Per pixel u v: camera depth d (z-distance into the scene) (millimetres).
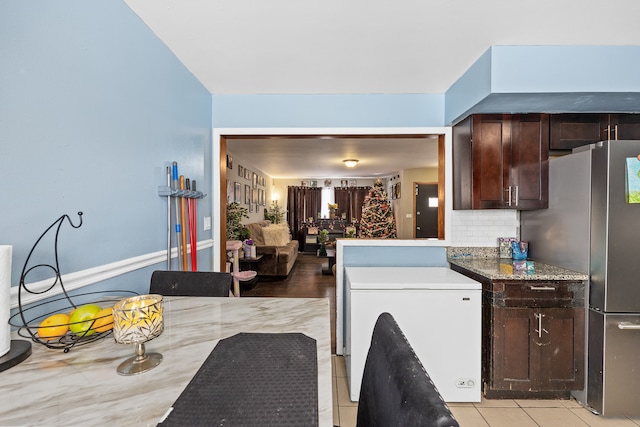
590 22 1527
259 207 7195
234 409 555
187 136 2035
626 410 1752
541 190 2166
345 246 2541
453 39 1694
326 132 2490
